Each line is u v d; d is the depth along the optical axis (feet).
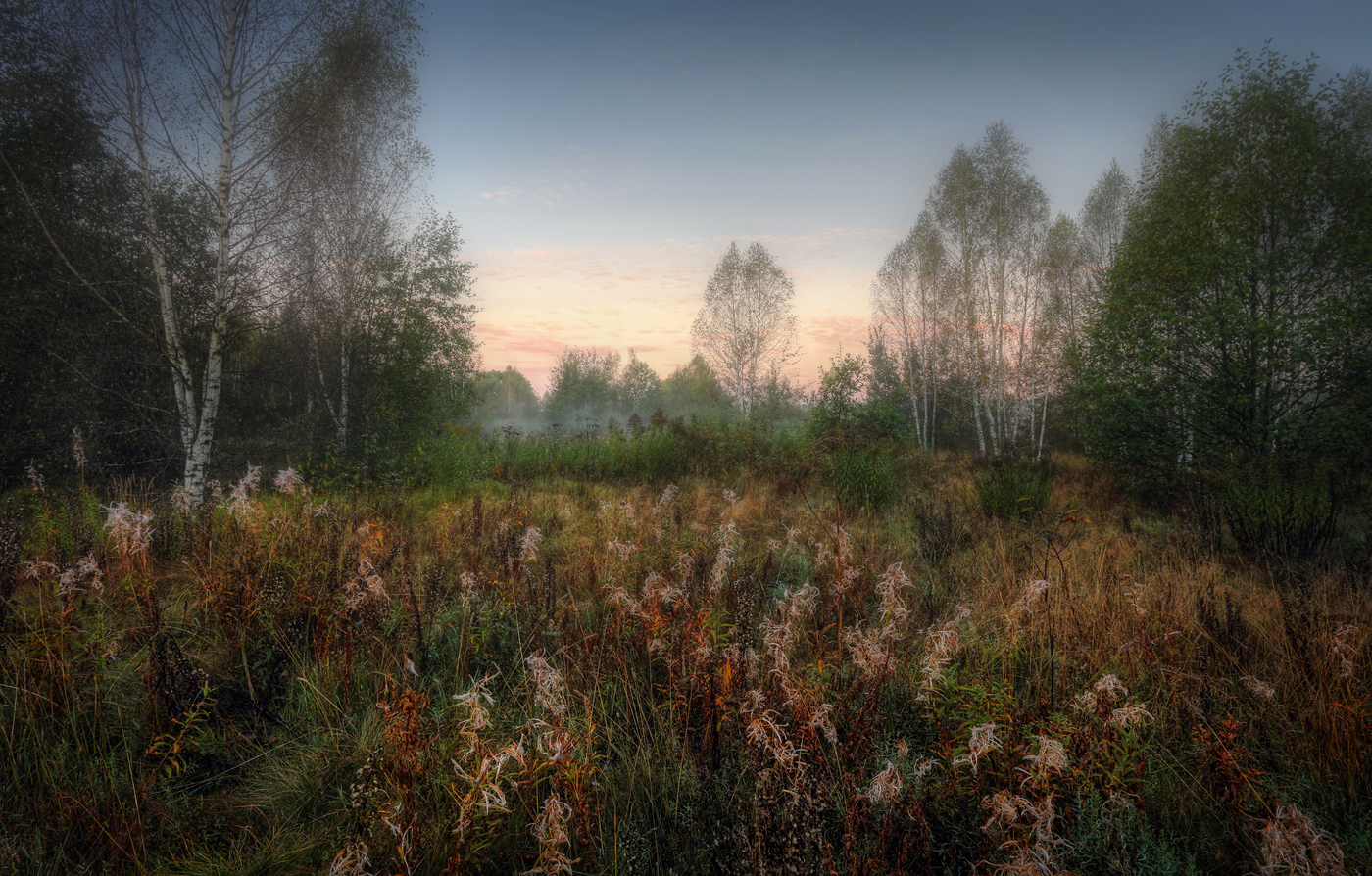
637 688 9.16
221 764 7.95
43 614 9.17
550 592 11.60
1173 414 28.43
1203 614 10.56
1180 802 6.87
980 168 65.16
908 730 8.18
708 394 149.59
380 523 16.85
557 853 5.42
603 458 36.32
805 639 9.94
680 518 16.92
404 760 6.04
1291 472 20.52
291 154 26.16
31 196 22.75
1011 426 70.90
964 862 6.02
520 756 5.76
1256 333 25.49
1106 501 28.07
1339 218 25.50
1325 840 5.36
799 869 5.17
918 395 78.84
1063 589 11.09
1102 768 6.40
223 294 23.03
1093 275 61.36
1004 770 6.28
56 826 6.50
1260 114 27.27
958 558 17.20
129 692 9.00
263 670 9.66
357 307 35.19
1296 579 14.62
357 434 32.24
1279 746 7.88
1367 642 9.46
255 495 20.53
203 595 11.38
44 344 23.76
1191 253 27.86
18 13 20.53
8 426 23.47
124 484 22.29
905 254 74.95
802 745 5.94
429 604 11.29
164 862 6.26
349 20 28.84
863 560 15.10
